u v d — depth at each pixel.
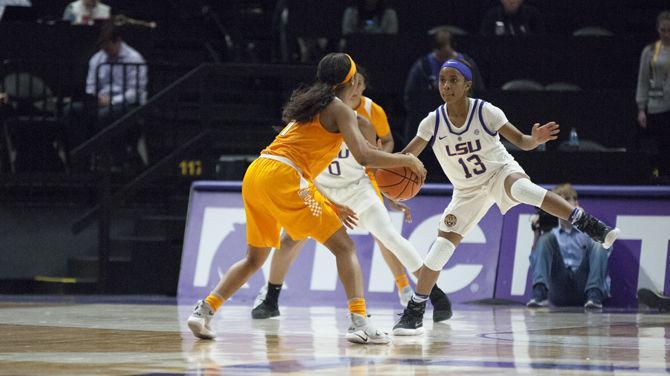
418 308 15.20
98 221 27.75
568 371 10.68
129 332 15.29
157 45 35.28
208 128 28.00
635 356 12.17
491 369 10.84
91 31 30.25
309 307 21.83
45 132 29.14
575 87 27.55
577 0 33.50
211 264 25.42
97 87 28.67
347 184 17.81
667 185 25.22
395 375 10.31
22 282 30.05
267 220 14.08
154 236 28.67
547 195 14.77
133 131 29.98
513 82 27.27
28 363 11.27
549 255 22.89
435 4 31.91
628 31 35.28
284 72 27.55
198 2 37.47
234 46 34.22
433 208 24.20
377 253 24.14
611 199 23.64
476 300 23.52
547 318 18.86
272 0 37.81
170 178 30.06
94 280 28.41
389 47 28.08
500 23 29.75
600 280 22.39
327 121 13.68
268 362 11.45
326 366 11.09
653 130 27.64
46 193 30.25
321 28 30.47
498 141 15.48
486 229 23.94
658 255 23.08
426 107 25.53
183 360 11.62
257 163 13.94
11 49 29.80
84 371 10.55
